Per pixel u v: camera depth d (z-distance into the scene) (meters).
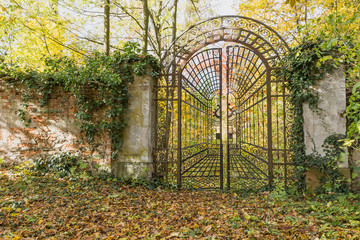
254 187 5.80
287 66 5.66
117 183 5.69
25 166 5.98
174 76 6.20
